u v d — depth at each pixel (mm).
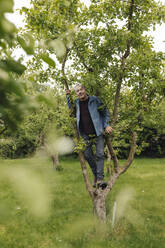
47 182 230
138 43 3197
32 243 3189
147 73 3090
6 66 295
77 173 9969
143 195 5691
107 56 3213
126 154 16062
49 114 6949
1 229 3674
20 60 316
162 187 6648
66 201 5234
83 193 6105
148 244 3113
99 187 3420
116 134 3314
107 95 3258
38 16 2336
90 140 3328
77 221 3904
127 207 4523
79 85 3236
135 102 3363
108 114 3277
